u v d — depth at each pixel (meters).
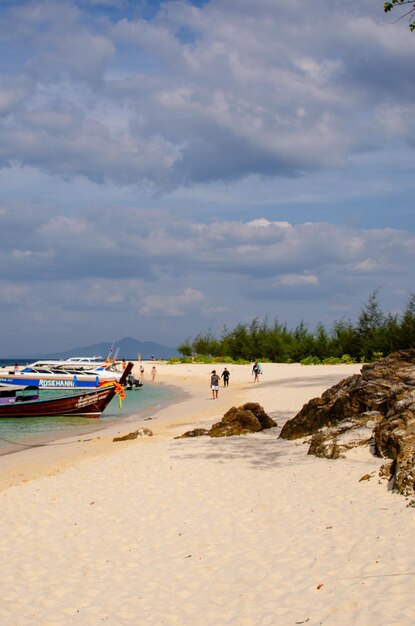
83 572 10.62
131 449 21.31
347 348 73.12
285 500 13.35
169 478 16.27
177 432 26.22
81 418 37.28
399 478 12.77
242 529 11.97
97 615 9.10
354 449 16.25
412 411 15.40
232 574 9.98
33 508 14.40
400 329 66.06
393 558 9.56
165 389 58.06
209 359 90.19
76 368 71.12
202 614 8.84
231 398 42.75
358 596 8.59
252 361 84.19
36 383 57.38
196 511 13.32
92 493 15.38
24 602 9.59
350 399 19.28
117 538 12.11
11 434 31.08
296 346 80.06
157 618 8.88
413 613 7.91
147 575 10.34
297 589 9.14
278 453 18.44
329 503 12.72
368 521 11.30
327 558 10.02
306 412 20.98
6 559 11.29
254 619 8.46
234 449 19.44
